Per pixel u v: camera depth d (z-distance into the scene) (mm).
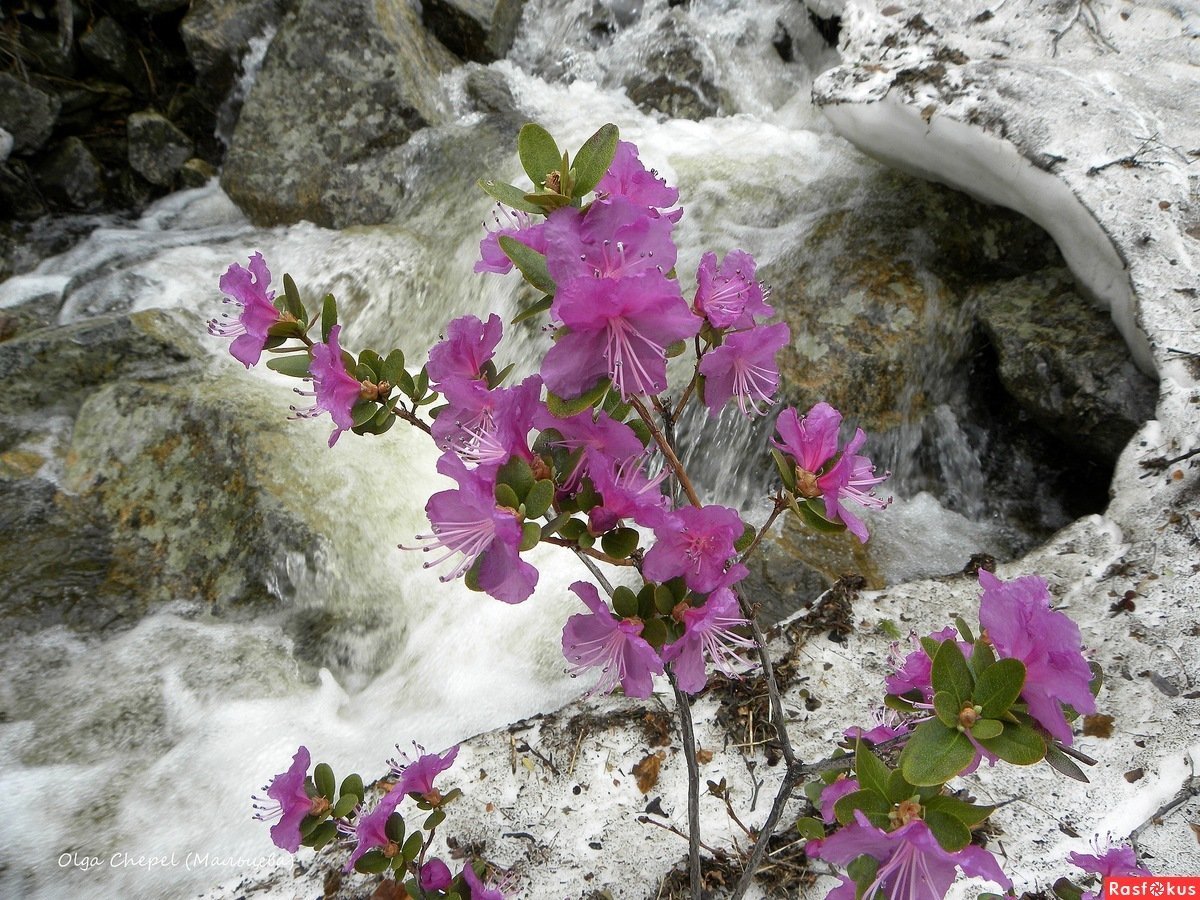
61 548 737
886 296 763
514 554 227
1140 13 742
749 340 292
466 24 1095
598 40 1119
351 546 719
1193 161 633
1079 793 416
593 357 233
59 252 1099
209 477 754
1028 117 663
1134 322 601
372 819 322
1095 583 520
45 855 556
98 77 1146
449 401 289
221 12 1103
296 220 1039
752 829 426
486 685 622
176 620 708
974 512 725
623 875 419
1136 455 568
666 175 920
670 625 265
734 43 1089
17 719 642
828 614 528
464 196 978
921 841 229
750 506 728
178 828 564
